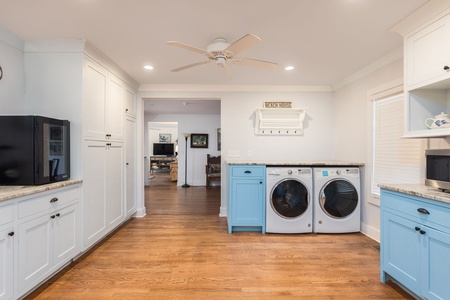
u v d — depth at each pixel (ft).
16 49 7.59
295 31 7.10
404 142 8.43
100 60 8.94
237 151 13.19
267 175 10.43
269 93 13.19
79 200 7.82
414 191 5.62
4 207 5.20
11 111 7.43
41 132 6.55
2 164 6.43
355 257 8.27
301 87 13.06
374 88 9.68
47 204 6.43
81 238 7.89
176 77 11.64
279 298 6.05
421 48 6.22
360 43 7.89
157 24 6.74
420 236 5.47
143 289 6.39
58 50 7.82
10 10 6.05
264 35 7.35
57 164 7.22
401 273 6.04
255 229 10.89
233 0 5.64
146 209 14.82
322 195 10.32
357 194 10.37
